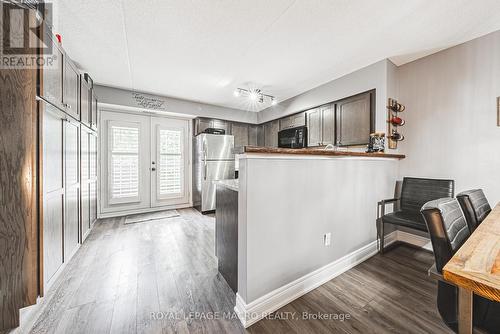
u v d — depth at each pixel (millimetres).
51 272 1545
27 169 1236
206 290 1590
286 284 1472
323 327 1246
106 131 3660
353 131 2777
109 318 1293
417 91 2424
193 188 4551
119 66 2611
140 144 3980
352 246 1981
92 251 2264
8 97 1199
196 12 1650
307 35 1958
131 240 2605
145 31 1894
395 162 2529
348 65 2572
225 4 1562
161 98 3814
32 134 1265
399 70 2586
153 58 2406
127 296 1508
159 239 2648
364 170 2082
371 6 1581
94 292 1548
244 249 1282
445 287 830
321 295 1547
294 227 1505
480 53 1978
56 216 1642
